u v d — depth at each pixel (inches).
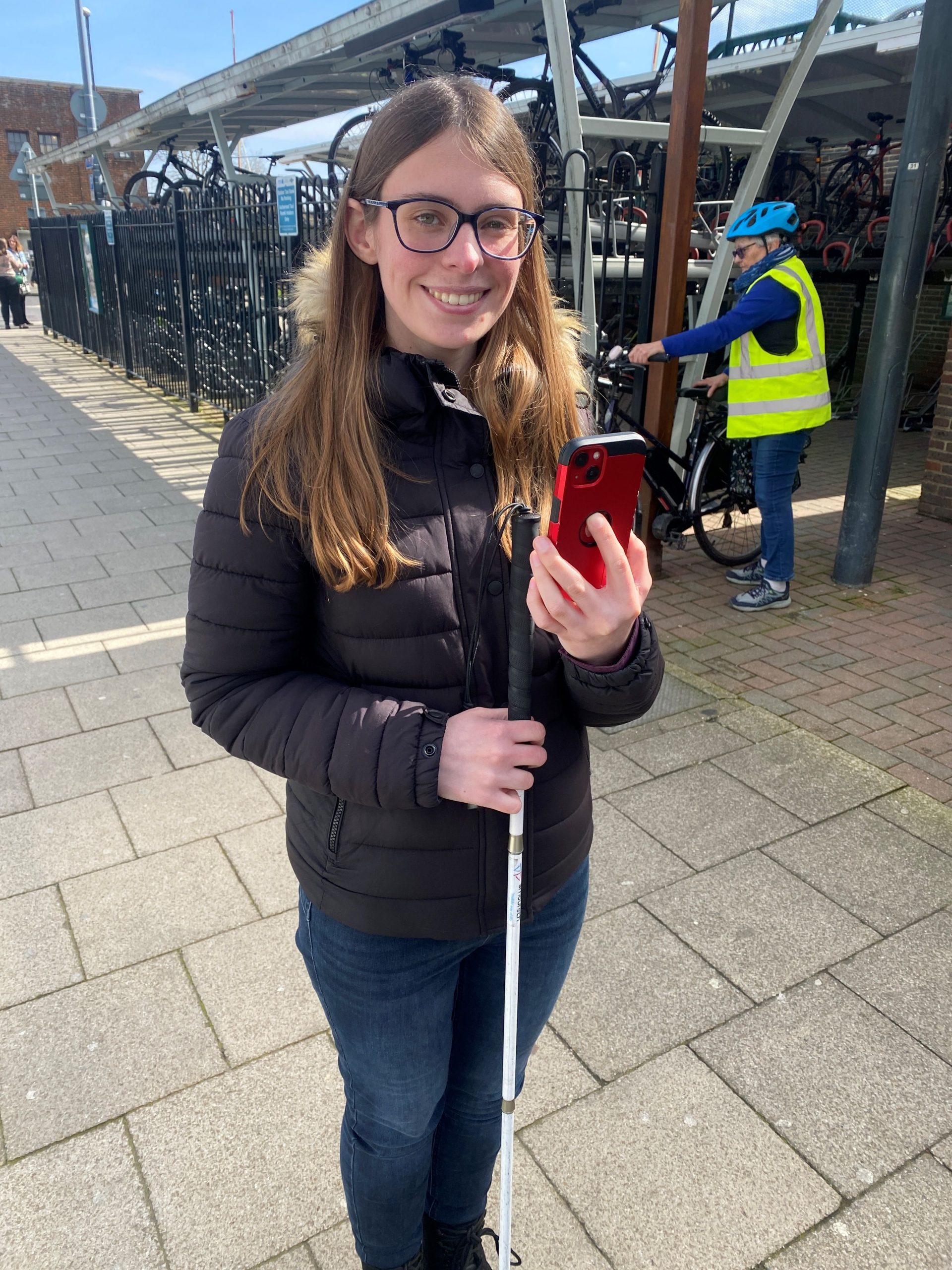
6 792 126.5
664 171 193.0
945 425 254.1
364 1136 54.9
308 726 45.7
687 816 123.9
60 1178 75.4
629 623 42.6
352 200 45.6
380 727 44.9
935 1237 71.8
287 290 264.8
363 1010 51.6
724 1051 88.1
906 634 183.3
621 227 271.7
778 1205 74.1
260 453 45.1
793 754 139.2
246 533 45.4
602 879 111.3
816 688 160.4
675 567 222.1
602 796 128.2
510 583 45.6
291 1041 88.4
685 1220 72.9
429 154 42.7
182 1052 87.0
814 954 100.0
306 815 51.0
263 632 47.2
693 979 96.5
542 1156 77.9
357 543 43.9
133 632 177.0
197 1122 80.3
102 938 100.7
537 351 51.6
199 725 49.6
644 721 148.4
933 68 163.5
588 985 95.7
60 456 319.6
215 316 367.2
